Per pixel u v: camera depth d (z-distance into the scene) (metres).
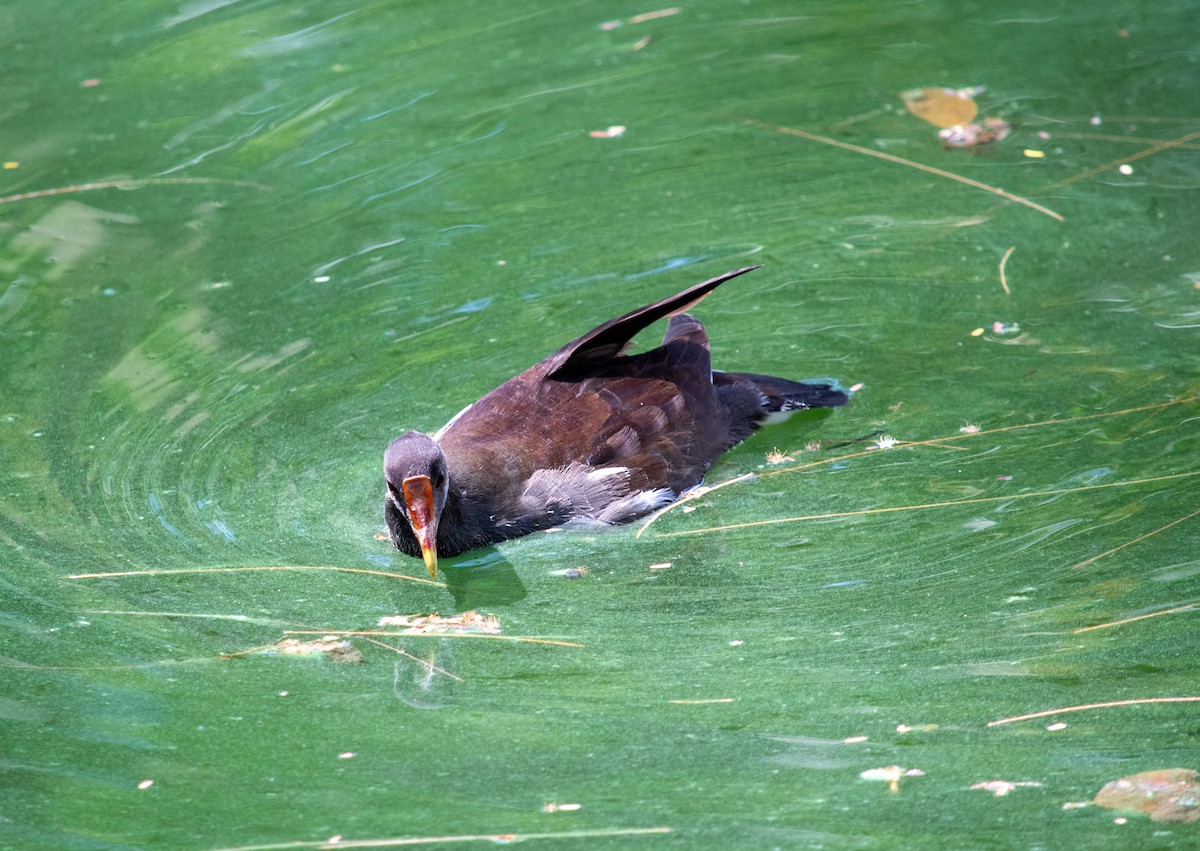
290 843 7.20
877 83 16.42
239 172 15.18
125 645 9.08
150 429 11.48
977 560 9.62
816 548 9.95
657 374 11.09
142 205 14.62
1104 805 7.26
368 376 12.06
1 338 12.62
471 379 11.93
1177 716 7.95
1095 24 17.48
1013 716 8.05
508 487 10.30
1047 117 15.53
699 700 8.38
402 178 14.95
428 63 17.27
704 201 14.44
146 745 8.08
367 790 7.64
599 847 7.09
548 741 8.05
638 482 10.56
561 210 14.38
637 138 15.53
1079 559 9.51
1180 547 9.52
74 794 7.65
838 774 7.63
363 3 18.88
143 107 16.44
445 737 8.13
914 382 11.73
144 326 12.80
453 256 13.70
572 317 12.70
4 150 15.64
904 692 8.34
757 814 7.32
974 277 13.02
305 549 10.17
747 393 11.47
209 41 17.97
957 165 14.80
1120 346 11.88
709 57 17.19
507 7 18.70
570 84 16.62
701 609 9.36
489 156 15.30
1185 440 10.65
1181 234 13.35
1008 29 17.52
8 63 17.55
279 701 8.52
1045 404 11.28
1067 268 13.02
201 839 7.25
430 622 9.34
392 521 10.10
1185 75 16.11
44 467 11.03
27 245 13.99
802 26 17.91
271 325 12.78
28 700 8.51
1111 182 14.29
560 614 9.41
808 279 13.16
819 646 8.85
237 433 11.43
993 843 7.01
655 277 13.23
